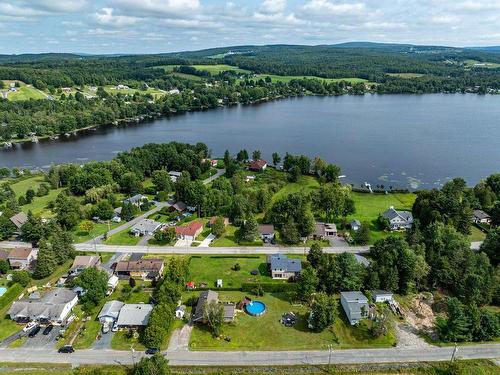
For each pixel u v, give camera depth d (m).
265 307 102.12
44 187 188.50
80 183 185.88
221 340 91.00
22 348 88.25
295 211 146.50
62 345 89.00
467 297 103.88
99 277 105.50
